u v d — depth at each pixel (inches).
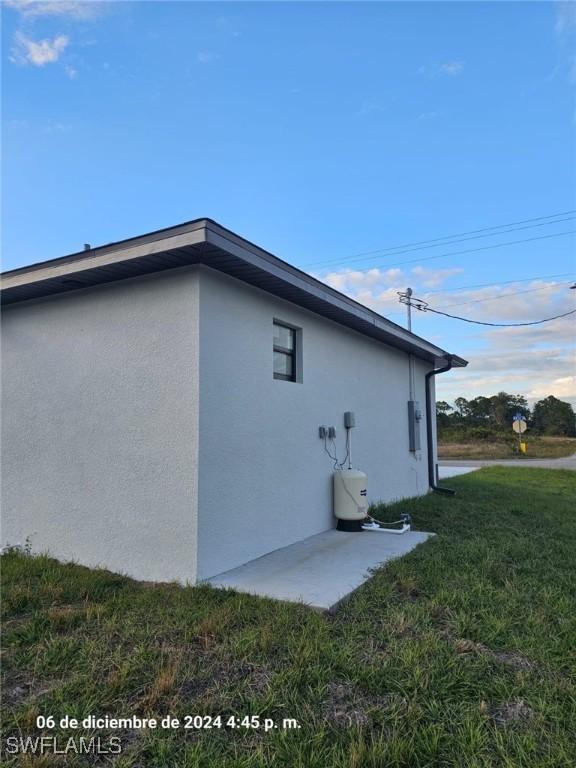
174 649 118.2
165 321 179.2
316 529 240.2
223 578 170.1
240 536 187.3
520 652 117.1
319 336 253.6
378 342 328.5
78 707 94.5
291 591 155.4
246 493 192.2
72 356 205.3
